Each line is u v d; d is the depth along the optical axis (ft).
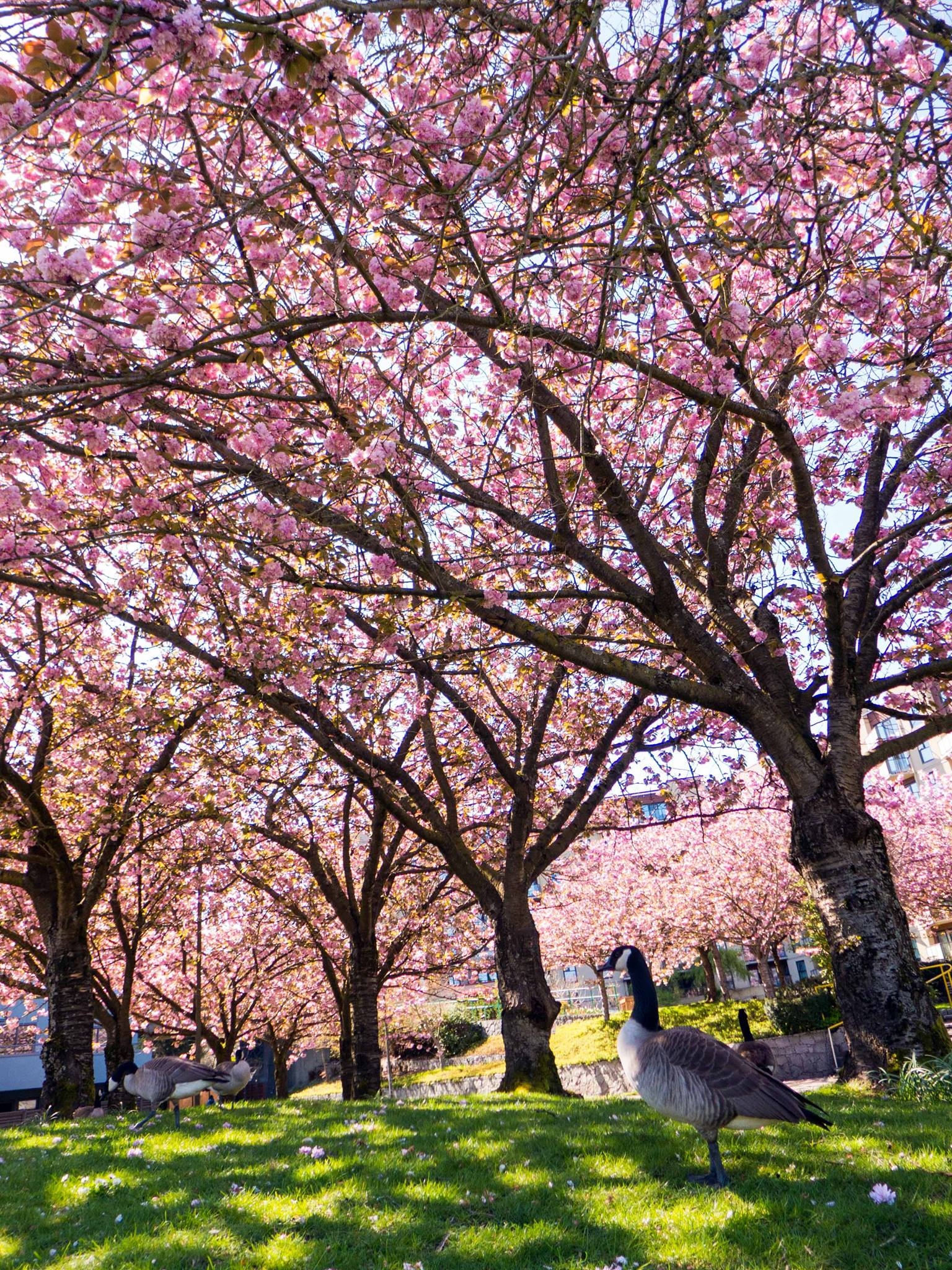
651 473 33.63
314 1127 31.55
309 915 77.92
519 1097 40.22
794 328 23.62
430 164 21.33
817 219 18.54
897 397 19.88
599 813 61.98
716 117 18.76
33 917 72.33
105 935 76.38
